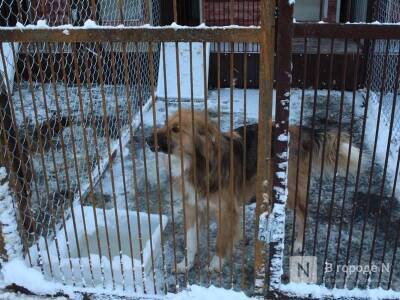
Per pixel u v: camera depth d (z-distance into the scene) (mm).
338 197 4336
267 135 2439
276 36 2271
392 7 5426
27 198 3006
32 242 3428
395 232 3803
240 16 7949
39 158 5129
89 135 5695
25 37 2443
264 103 2369
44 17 2463
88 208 3795
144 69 6836
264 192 2574
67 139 5621
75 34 2379
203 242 3672
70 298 2990
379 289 2805
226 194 3178
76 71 2531
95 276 3090
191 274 3348
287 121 2422
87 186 4578
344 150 3268
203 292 2879
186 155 3057
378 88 6359
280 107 2395
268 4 2152
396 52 5805
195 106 6742
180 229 3906
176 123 2998
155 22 7141
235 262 3449
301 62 6992
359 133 5727
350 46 7195
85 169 4906
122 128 5832
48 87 7055
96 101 6598
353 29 2225
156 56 7211
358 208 4160
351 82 7051
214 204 3203
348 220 3986
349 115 6332
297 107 6621
